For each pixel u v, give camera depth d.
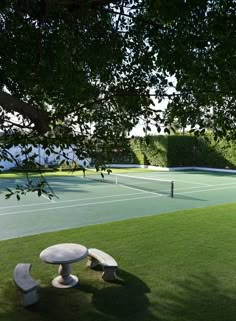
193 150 31.61
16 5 2.78
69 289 5.33
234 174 26.33
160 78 3.11
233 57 2.71
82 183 20.03
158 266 6.24
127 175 24.97
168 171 28.80
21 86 3.21
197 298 4.97
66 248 5.64
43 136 2.92
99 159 3.25
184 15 2.57
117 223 9.41
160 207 12.53
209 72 2.83
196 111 3.11
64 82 3.17
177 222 9.50
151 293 5.16
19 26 2.94
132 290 5.27
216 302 4.85
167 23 2.86
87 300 4.97
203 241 7.72
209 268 6.12
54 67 3.08
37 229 9.24
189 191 16.78
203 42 2.77
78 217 10.74
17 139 2.88
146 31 3.12
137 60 3.28
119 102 3.24
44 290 5.32
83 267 6.24
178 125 3.12
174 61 2.89
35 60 3.01
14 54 2.95
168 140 29.83
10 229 9.23
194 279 5.65
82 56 3.38
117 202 13.49
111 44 3.34
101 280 5.65
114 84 3.37
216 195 15.49
